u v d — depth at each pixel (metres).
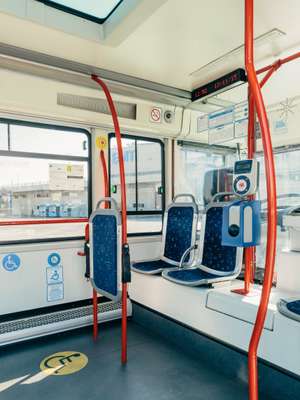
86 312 3.75
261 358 2.39
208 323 2.86
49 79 3.43
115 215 2.90
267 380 2.35
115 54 3.20
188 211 3.88
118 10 2.53
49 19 2.56
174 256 3.94
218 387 2.51
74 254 3.80
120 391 2.47
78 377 2.67
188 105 4.40
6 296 3.37
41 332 3.42
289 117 3.47
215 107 4.57
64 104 3.61
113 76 3.60
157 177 4.58
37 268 3.55
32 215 3.54
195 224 3.75
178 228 3.95
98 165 3.97
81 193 3.89
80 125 3.88
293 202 3.71
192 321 3.04
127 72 3.63
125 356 2.90
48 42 2.95
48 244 3.61
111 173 4.09
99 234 3.21
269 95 4.32
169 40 2.94
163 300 3.43
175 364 2.88
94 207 3.93
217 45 3.02
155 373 2.72
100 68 3.50
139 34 2.83
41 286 3.57
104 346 3.25
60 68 3.31
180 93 4.15
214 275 3.28
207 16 2.55
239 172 2.50
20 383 2.59
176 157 4.69
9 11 2.40
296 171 3.69
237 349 2.60
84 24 2.72
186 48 3.09
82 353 3.10
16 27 2.69
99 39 2.79
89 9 2.61
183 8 2.44
